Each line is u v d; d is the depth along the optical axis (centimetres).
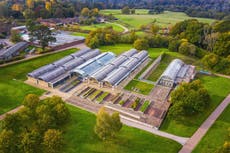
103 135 7406
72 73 12275
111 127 7400
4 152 5888
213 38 16975
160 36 18325
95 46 17125
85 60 14062
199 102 9081
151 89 11500
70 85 11556
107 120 7356
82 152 7225
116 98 10469
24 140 6038
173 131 8600
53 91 10919
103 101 10300
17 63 13388
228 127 8894
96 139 7825
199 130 8694
